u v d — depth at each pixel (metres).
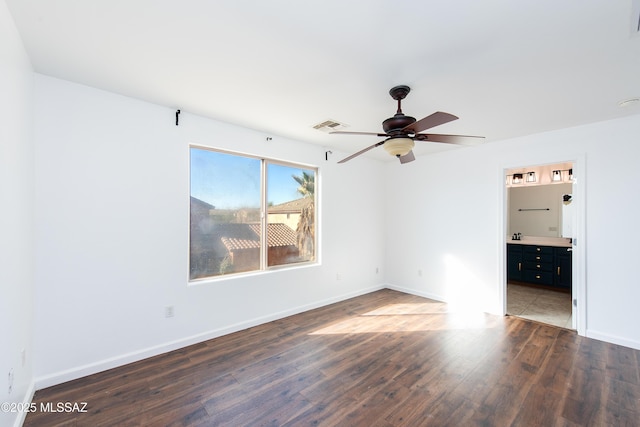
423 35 1.62
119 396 2.03
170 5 1.39
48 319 2.12
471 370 2.38
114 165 2.42
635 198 2.79
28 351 1.93
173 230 2.74
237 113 2.84
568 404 1.95
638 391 2.09
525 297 4.58
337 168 4.34
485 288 3.88
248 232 3.43
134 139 2.52
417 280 4.68
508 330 3.22
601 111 2.71
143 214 2.57
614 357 2.59
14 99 1.60
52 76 2.13
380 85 2.22
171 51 1.80
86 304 2.28
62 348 2.18
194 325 2.87
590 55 1.80
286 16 1.47
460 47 1.73
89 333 2.29
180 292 2.78
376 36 1.63
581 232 3.08
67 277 2.20
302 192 4.01
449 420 1.80
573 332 3.15
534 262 5.22
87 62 1.94
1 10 1.35
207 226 3.09
